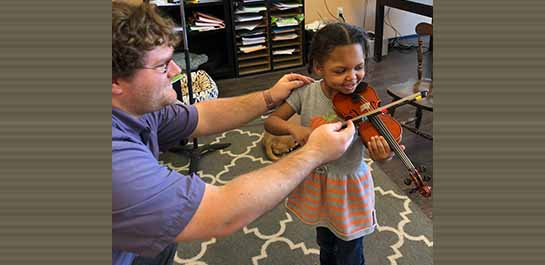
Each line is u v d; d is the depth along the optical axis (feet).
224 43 11.81
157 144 3.87
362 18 13.14
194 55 9.89
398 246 5.74
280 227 6.18
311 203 4.07
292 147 7.92
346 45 3.44
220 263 5.64
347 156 3.90
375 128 3.76
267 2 11.18
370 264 5.48
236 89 11.07
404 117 9.04
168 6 10.32
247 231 6.13
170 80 3.21
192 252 5.82
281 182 3.00
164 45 2.97
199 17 10.87
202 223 2.84
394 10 13.01
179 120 4.09
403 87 7.41
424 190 3.73
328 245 4.61
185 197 2.84
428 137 7.68
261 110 4.22
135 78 2.93
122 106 3.14
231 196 2.87
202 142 8.55
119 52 2.79
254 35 11.57
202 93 9.13
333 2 12.71
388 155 3.72
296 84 4.11
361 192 4.00
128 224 2.76
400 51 13.10
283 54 12.06
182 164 7.97
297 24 11.66
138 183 2.76
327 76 3.62
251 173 3.05
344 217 4.01
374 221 4.22
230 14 10.92
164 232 2.81
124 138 3.05
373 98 3.93
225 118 4.25
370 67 11.98
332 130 3.27
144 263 3.88
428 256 5.56
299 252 5.74
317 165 3.21
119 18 2.79
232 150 8.28
